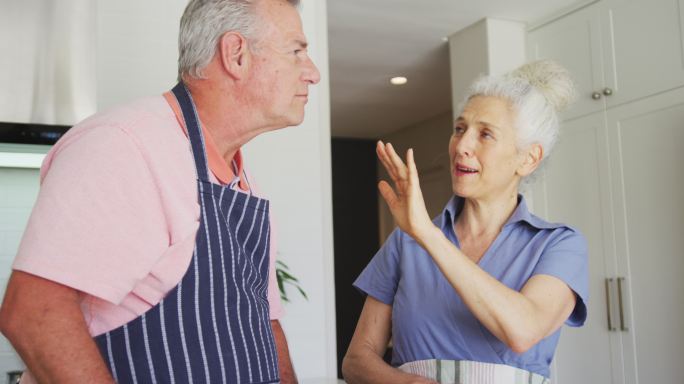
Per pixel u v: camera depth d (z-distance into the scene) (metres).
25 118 2.22
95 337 0.97
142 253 0.94
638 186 3.39
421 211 1.22
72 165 0.91
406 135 7.03
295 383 1.35
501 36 4.05
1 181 2.35
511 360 1.33
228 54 1.07
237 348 1.04
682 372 3.14
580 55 3.75
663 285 3.25
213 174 1.08
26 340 0.87
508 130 1.41
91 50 2.32
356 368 1.45
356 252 7.51
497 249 1.41
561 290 1.31
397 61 4.82
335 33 4.24
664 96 3.29
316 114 3.28
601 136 3.60
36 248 0.87
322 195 3.24
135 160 0.95
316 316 3.17
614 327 3.47
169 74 3.00
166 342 0.98
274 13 1.10
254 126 1.12
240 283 1.08
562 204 3.80
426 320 1.39
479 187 1.42
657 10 3.33
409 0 3.77
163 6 3.02
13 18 2.24
